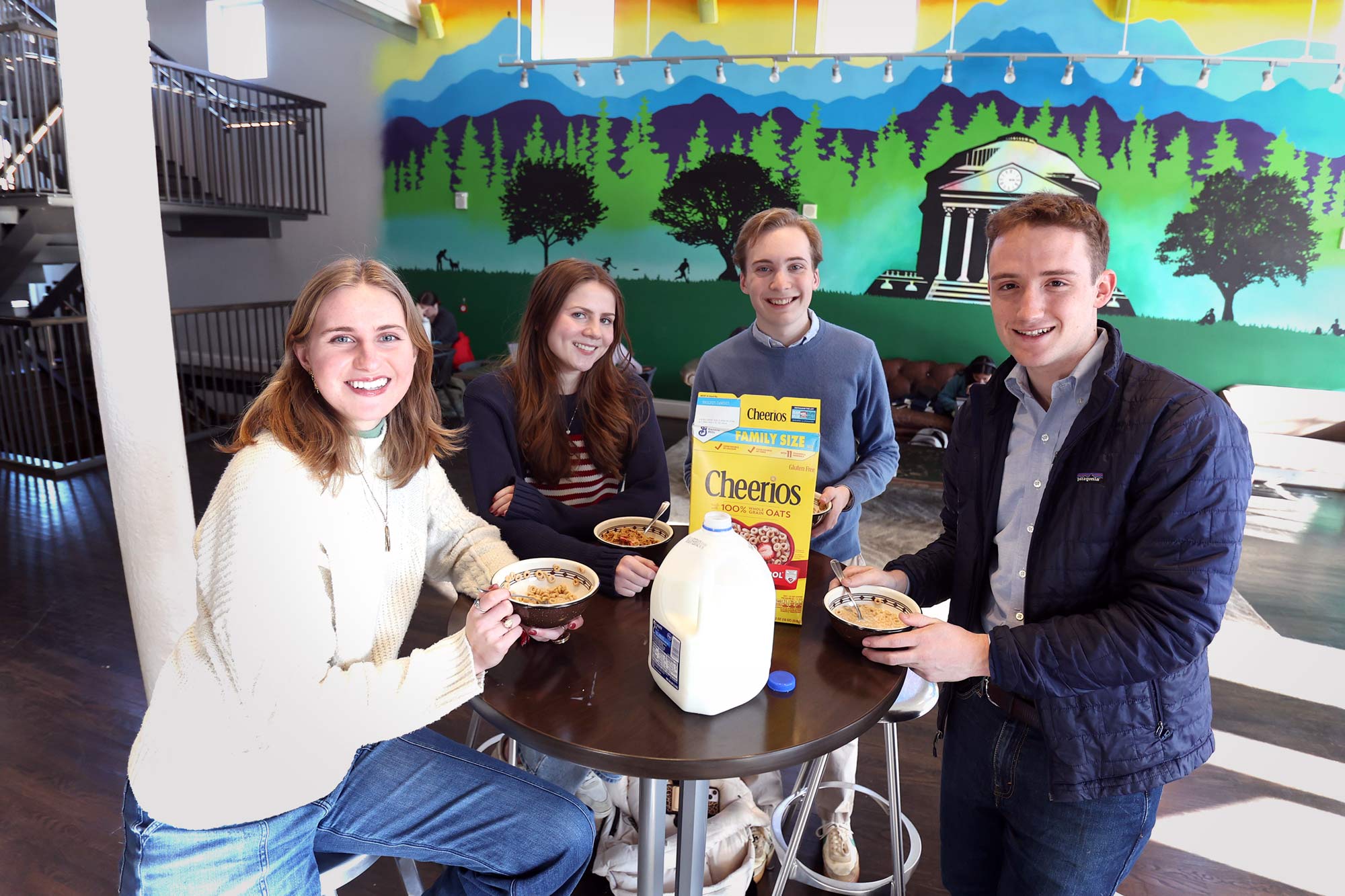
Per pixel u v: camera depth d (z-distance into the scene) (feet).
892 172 21.88
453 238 25.67
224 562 3.14
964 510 4.24
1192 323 20.83
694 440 4.09
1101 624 3.37
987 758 4.12
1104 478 3.49
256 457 3.28
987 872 4.54
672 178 23.50
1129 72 19.94
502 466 5.28
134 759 3.37
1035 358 3.61
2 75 20.03
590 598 4.54
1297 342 20.20
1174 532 3.27
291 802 3.45
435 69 24.63
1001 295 3.67
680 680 3.28
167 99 23.86
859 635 3.75
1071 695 3.48
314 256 27.14
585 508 5.41
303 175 26.55
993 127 20.98
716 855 5.60
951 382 20.80
